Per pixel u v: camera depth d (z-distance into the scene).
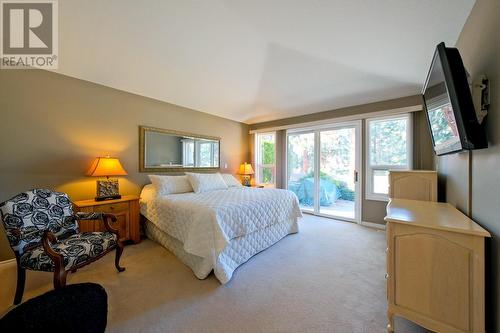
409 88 2.97
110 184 2.72
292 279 1.94
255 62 2.82
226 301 1.63
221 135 4.60
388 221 1.34
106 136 2.91
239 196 2.79
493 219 1.14
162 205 2.57
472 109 1.21
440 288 1.18
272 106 4.12
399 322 1.42
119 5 1.85
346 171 3.97
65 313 1.04
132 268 2.14
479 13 1.33
